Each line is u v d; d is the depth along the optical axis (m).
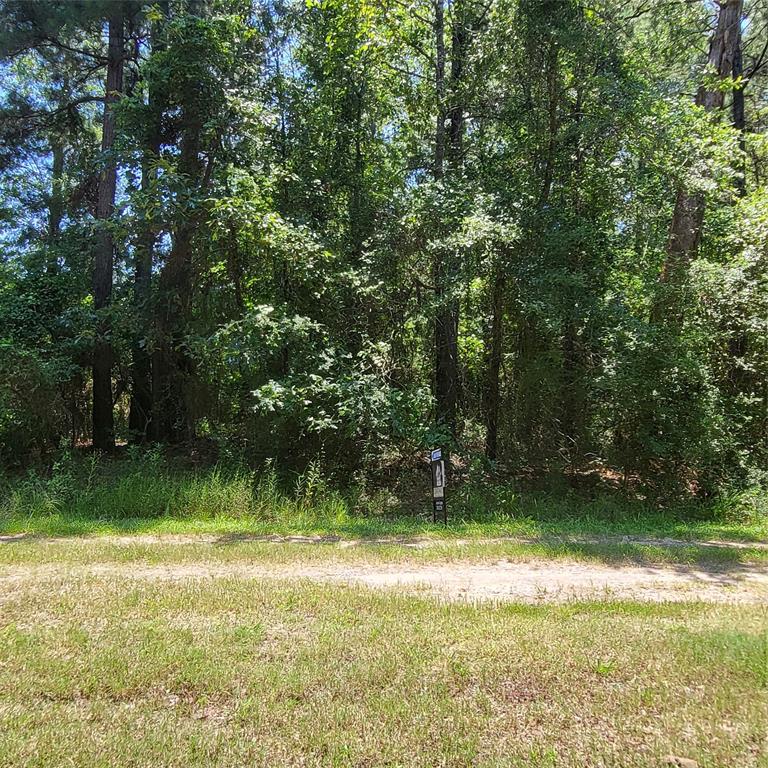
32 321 14.36
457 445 13.01
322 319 13.24
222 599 5.32
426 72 15.39
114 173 15.65
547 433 12.98
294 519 9.91
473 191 12.54
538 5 12.34
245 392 13.23
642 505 11.62
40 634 4.43
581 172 13.60
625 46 13.14
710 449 11.59
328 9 13.89
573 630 4.61
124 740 3.08
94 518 9.84
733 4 15.00
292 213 13.41
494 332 13.88
